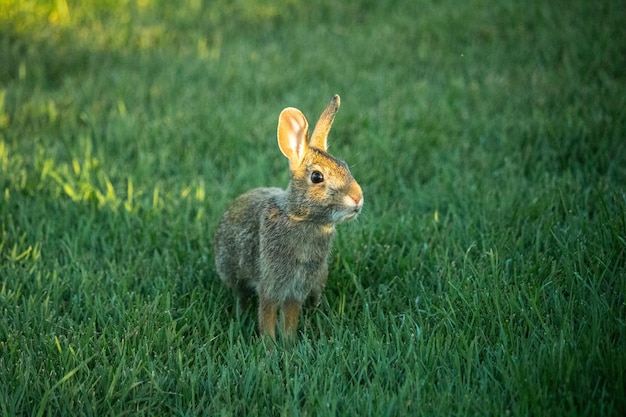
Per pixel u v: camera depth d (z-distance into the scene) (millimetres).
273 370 8391
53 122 15820
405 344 8617
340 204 8750
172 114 16094
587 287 9195
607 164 13234
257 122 15602
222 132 15211
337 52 19812
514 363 7875
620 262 9805
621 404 7184
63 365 8391
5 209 12234
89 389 7930
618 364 7477
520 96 16641
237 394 8094
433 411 7379
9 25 21812
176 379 8266
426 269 10602
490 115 15977
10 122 16000
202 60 19344
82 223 11883
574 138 14242
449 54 19484
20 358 8469
